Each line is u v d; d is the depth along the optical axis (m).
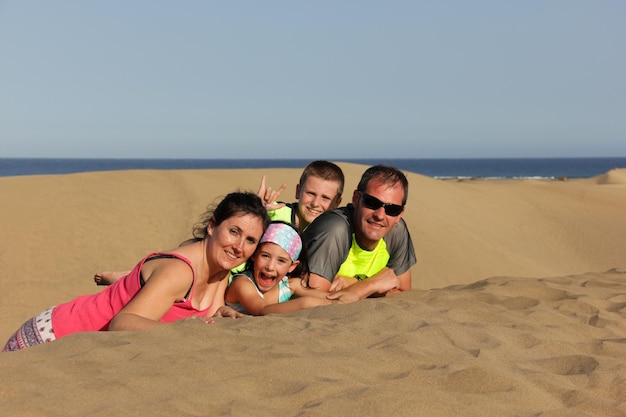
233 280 5.00
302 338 3.66
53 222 15.88
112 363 3.06
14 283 12.98
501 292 5.86
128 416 2.43
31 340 4.15
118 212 17.02
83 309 4.19
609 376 3.33
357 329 3.98
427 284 15.88
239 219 4.18
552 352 3.88
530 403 2.88
